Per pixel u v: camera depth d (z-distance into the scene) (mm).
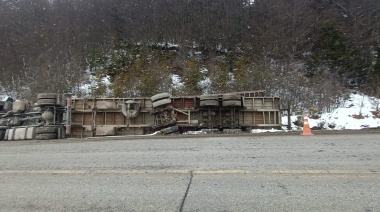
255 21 36969
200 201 3969
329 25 32312
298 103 23297
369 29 32938
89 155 7605
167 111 16141
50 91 26109
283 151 7359
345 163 5871
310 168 5516
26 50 33344
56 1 40531
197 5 39812
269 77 25641
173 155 7191
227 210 3650
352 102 23984
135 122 17469
